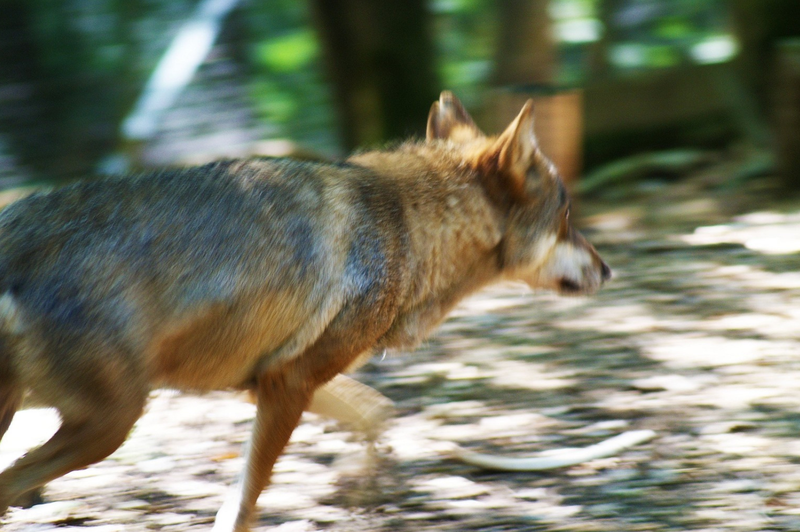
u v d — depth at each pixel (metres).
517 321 13.36
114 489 8.97
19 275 6.59
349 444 9.84
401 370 11.83
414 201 8.27
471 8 26.66
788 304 13.21
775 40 22.17
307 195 7.55
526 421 10.20
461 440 9.84
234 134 24.88
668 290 14.22
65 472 6.82
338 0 20.34
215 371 7.49
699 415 10.02
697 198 19.47
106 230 6.77
